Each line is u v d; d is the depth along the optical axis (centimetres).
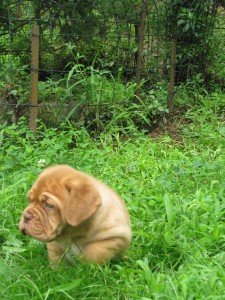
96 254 165
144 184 246
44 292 151
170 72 339
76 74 326
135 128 313
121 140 313
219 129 315
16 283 157
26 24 354
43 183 162
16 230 191
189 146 303
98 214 164
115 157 277
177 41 364
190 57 365
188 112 340
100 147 300
